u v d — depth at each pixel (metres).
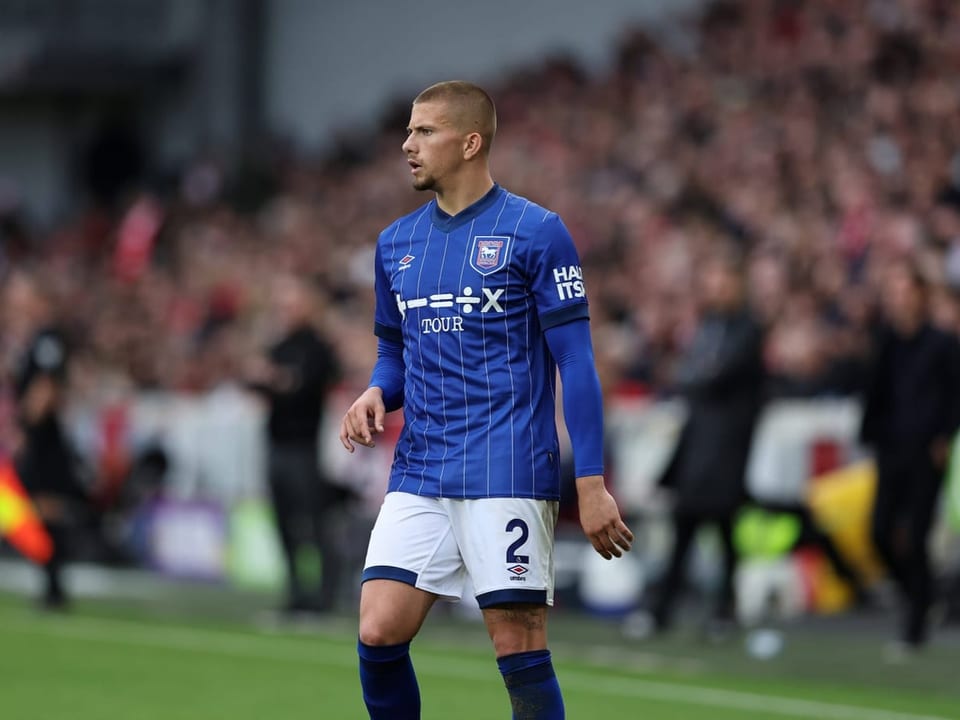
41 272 84.25
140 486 50.25
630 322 49.09
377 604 15.22
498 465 15.02
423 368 15.47
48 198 103.88
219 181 88.38
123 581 45.56
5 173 105.25
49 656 30.11
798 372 39.81
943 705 24.97
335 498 41.41
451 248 15.42
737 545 33.16
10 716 23.58
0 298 67.44
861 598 38.12
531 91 76.00
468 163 15.55
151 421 50.41
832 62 58.50
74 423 52.75
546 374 15.38
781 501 37.16
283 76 98.06
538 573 15.05
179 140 99.69
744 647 31.97
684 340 44.16
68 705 24.61
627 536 14.78
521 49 85.50
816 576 37.69
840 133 54.12
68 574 47.38
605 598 37.31
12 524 40.34
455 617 37.31
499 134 72.31
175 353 62.22
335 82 95.25
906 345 31.08
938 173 48.31
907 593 31.56
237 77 98.12
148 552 48.81
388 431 41.56
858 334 39.94
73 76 97.81
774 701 25.17
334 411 43.41
